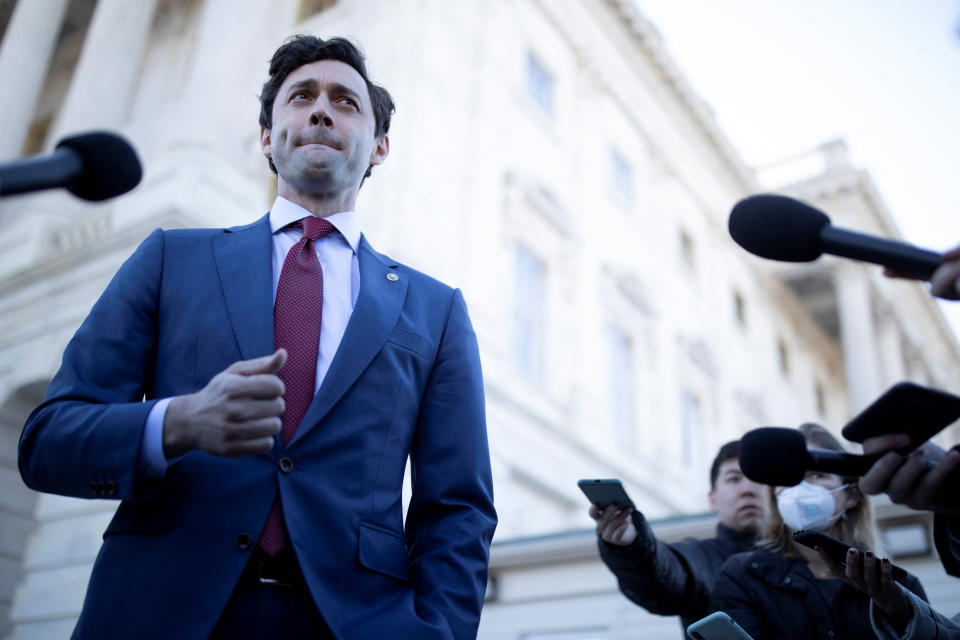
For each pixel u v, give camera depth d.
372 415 1.53
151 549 1.33
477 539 1.53
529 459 11.48
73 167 1.09
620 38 18.02
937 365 26.69
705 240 20.09
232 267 1.63
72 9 16.58
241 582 1.33
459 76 12.51
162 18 15.72
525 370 12.45
